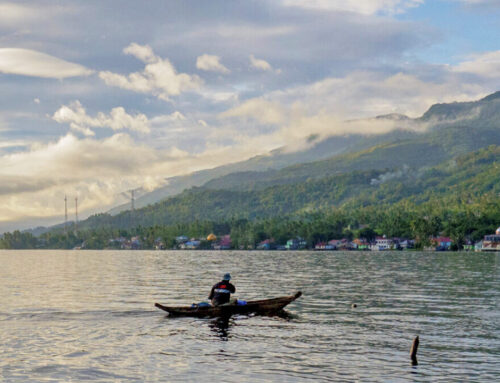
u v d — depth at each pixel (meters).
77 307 38.97
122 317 34.41
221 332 28.95
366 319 32.56
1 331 29.22
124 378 19.58
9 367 21.20
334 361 21.84
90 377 19.75
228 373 20.12
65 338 27.25
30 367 21.20
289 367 20.94
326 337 26.91
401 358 22.27
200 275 80.38
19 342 26.19
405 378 19.28
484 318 32.62
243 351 23.95
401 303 40.34
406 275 75.62
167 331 29.34
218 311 35.09
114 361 22.17
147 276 78.06
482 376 19.52
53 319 33.50
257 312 36.06
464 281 62.66
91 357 22.92
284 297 36.19
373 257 177.00
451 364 21.20
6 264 138.25
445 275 74.75
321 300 42.69
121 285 60.31
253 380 19.16
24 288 56.25
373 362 21.62
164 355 23.25
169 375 19.92
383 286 56.09
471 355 22.70
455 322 31.12
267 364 21.47
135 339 27.05
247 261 150.12
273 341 26.16
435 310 36.31
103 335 28.14
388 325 30.28
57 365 21.52
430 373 19.94
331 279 68.44
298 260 155.25
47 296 47.19
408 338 26.39
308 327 29.98
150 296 47.22
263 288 55.41
